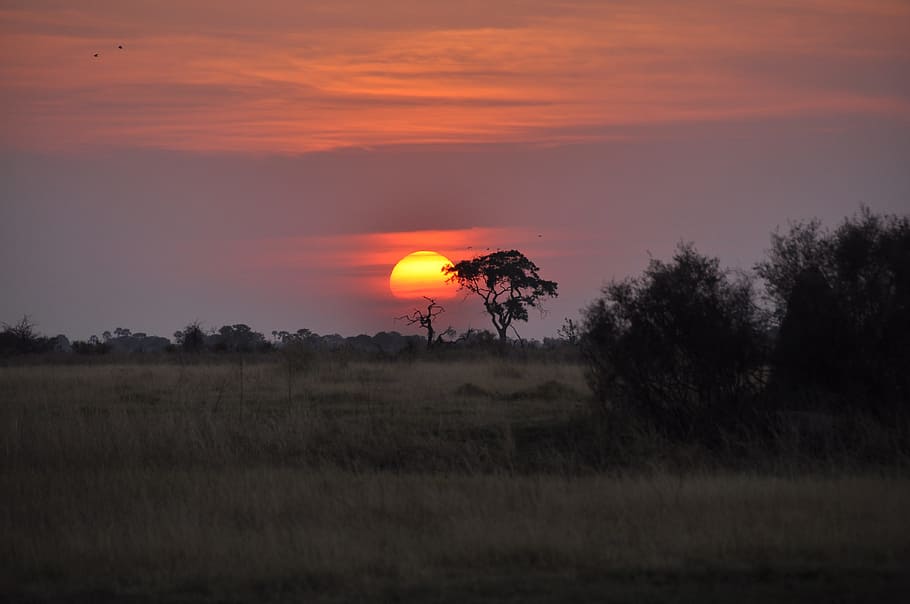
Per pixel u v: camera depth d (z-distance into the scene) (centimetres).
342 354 12912
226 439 5759
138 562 3350
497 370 11069
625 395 6000
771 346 5891
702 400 5791
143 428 5862
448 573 3162
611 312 6053
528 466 5238
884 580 2983
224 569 3228
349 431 5956
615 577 3075
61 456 5347
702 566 3152
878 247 5872
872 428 5294
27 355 18912
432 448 5566
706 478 4459
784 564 3155
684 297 5797
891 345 5688
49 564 3347
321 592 2986
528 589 2950
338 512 4003
